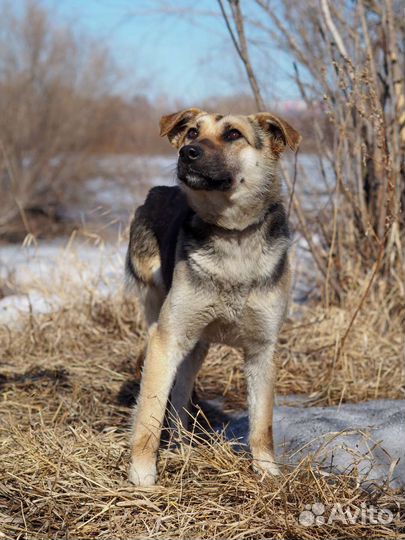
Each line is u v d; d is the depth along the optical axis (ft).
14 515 6.00
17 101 19.35
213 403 8.14
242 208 6.54
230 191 6.50
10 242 16.71
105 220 17.02
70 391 8.15
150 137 21.48
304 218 9.89
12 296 10.77
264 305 6.65
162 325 6.65
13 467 6.46
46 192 19.71
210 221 6.56
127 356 9.07
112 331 9.80
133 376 8.58
